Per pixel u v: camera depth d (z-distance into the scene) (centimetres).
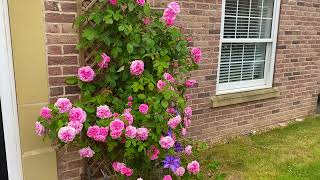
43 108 240
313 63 552
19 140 258
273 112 509
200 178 273
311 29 527
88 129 239
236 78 466
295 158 393
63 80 268
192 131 406
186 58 304
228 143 437
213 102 416
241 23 445
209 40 399
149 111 255
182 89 306
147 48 271
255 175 347
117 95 280
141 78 265
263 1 461
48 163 272
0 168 262
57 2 253
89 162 294
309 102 570
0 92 245
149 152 253
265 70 495
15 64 246
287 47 500
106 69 279
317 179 342
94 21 259
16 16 239
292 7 487
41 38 251
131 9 261
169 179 257
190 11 369
